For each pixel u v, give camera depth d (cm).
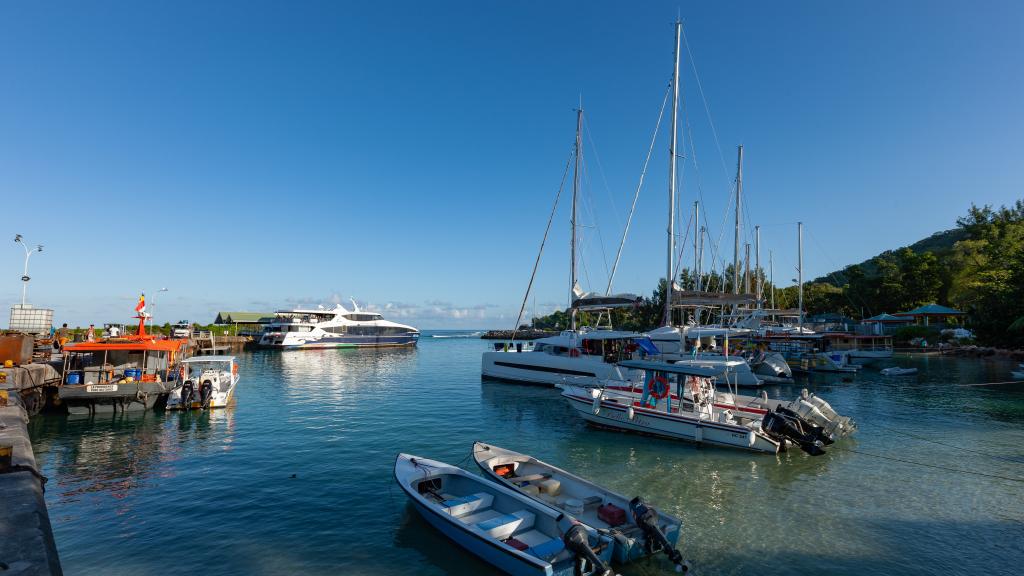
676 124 2898
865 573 871
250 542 974
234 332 8694
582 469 1478
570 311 3428
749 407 1948
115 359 2395
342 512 1123
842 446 1736
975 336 5047
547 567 768
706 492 1281
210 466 1470
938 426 2048
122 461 1521
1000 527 1063
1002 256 5194
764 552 946
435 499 1073
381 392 3052
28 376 2159
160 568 872
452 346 10300
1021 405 2506
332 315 7938
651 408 1859
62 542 966
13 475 981
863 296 7581
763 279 6794
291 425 2056
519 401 2708
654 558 910
